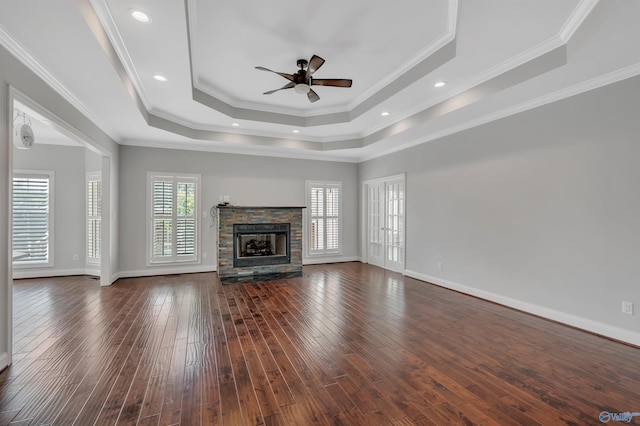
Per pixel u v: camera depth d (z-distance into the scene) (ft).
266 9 8.73
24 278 18.19
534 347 9.13
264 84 14.01
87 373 7.59
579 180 10.51
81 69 9.20
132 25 8.07
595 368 7.91
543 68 9.37
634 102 9.16
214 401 6.50
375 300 13.93
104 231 16.29
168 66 10.44
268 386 7.07
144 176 18.43
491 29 8.35
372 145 19.40
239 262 19.40
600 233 10.00
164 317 11.60
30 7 6.35
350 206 24.32
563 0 7.14
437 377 7.48
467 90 12.06
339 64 12.00
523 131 12.26
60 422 5.85
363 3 8.46
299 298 14.23
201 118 16.42
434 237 17.02
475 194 14.49
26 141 10.64
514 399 6.62
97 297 14.20
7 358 7.86
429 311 12.40
